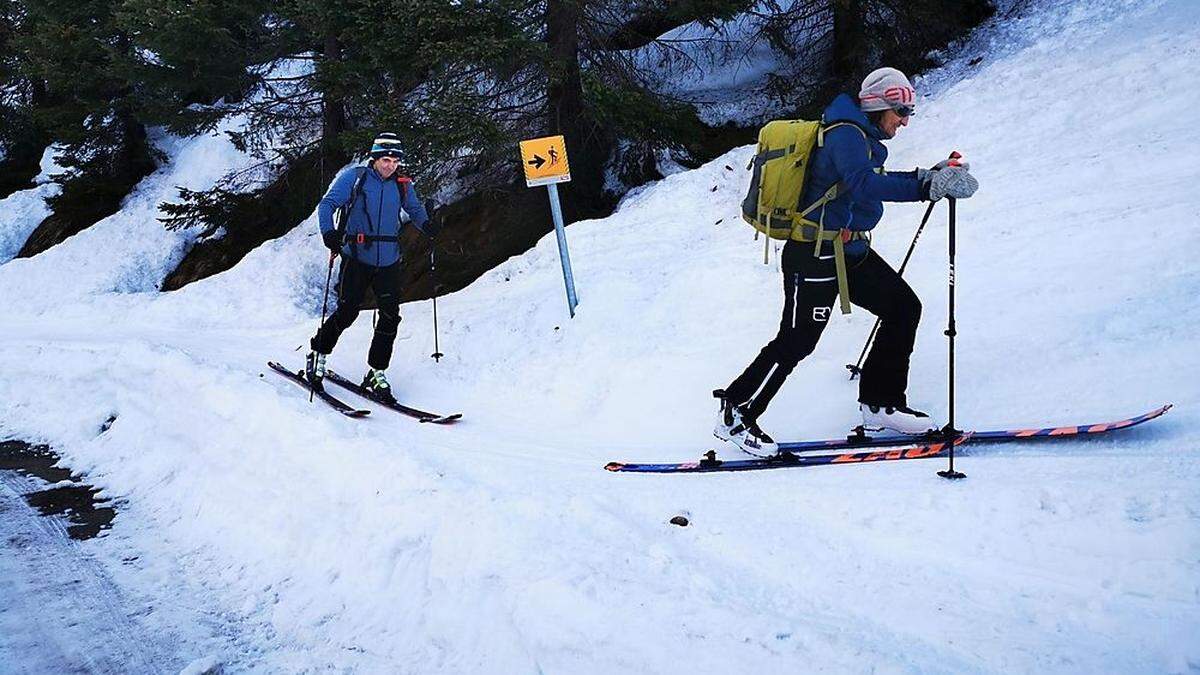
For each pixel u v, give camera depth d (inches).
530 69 454.6
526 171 279.7
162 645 128.9
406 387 271.1
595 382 240.8
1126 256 199.9
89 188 724.0
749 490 151.5
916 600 107.1
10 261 708.7
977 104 362.6
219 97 687.7
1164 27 354.6
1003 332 189.9
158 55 555.2
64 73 671.8
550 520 142.9
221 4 530.0
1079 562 106.8
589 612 114.0
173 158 763.4
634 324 262.4
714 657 101.5
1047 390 163.0
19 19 820.6
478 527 142.0
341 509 162.6
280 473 184.4
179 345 377.1
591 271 330.6
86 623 136.7
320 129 614.5
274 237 606.5
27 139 889.5
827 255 151.6
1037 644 93.9
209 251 628.1
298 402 229.5
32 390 294.7
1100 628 94.3
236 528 167.9
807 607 110.7
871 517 129.2
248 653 125.3
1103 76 332.2
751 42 561.6
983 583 107.8
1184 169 235.8
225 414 225.1
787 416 190.5
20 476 218.1
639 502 152.9
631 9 458.6
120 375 289.0
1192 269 183.0
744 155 417.1
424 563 138.4
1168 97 291.3
